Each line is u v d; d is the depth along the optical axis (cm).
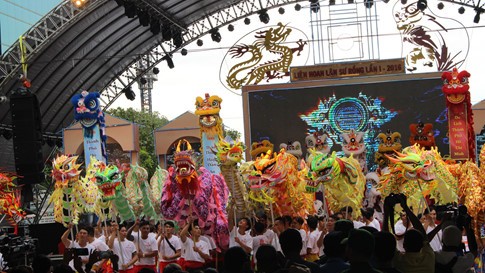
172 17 3725
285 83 3097
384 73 3162
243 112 3114
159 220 2114
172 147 3578
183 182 1692
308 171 1914
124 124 3394
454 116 2445
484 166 1644
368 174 2494
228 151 1750
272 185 1731
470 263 1052
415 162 1733
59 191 1627
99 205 1781
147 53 4100
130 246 1667
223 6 3844
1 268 1762
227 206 1858
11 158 3700
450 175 1917
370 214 1781
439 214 1831
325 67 3181
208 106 2602
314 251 1706
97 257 1349
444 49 3369
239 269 927
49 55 3434
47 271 1080
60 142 3934
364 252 834
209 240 1736
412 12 3388
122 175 1864
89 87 4016
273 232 1722
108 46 3806
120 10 3512
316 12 3525
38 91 3628
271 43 3209
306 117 3086
